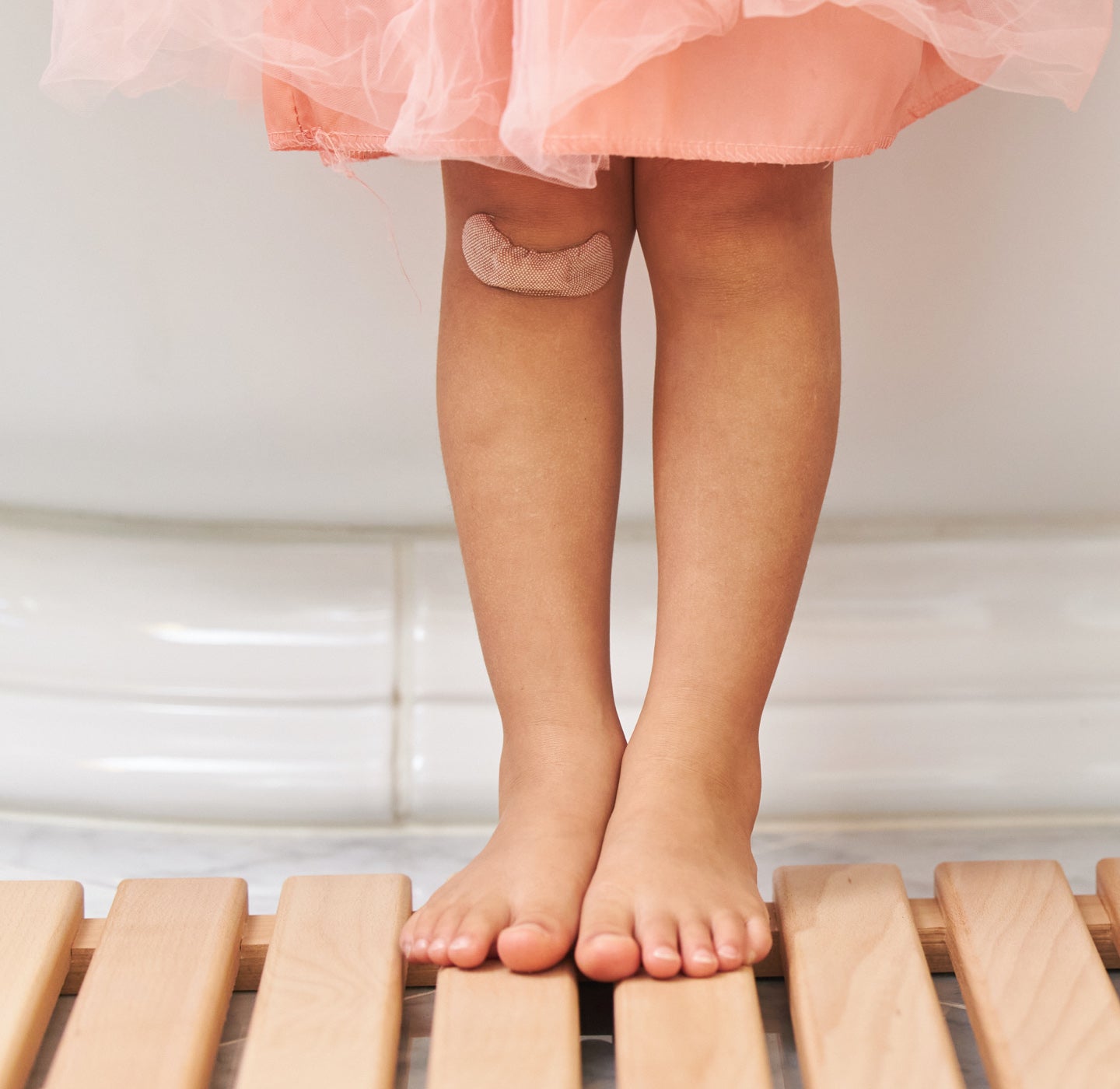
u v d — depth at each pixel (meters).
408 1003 1.00
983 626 1.24
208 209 1.22
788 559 1.00
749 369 1.00
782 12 0.88
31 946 0.98
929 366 1.25
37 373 1.26
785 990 1.01
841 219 1.22
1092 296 1.23
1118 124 1.19
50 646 1.23
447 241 1.05
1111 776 1.20
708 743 1.00
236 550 1.27
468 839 1.20
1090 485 1.29
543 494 1.01
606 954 0.92
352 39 0.96
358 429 1.28
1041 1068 0.90
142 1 0.95
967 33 0.92
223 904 1.01
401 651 1.24
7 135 1.20
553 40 0.87
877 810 1.21
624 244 1.04
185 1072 0.90
